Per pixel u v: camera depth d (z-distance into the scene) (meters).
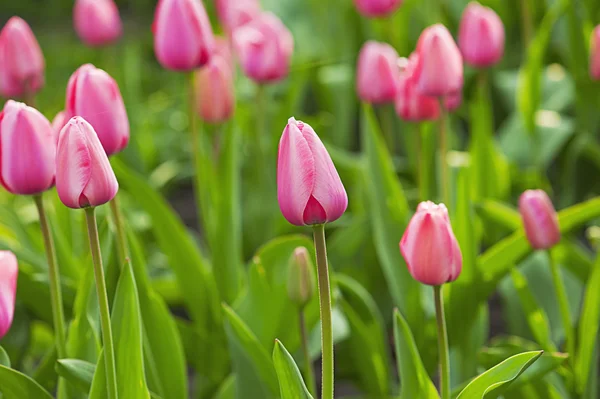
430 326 1.87
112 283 1.76
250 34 2.09
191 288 1.95
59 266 1.92
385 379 1.89
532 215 1.74
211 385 1.95
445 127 1.87
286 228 2.23
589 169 2.37
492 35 2.03
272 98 2.93
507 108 2.76
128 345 1.61
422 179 1.99
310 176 1.51
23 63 1.94
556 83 2.61
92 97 1.67
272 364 1.72
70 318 1.88
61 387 1.71
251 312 1.81
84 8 2.57
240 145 2.67
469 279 1.81
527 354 1.60
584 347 1.77
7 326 1.60
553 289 1.98
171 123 3.35
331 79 2.76
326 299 1.55
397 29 2.62
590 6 2.57
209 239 1.99
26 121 1.59
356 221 2.11
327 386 1.56
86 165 1.53
